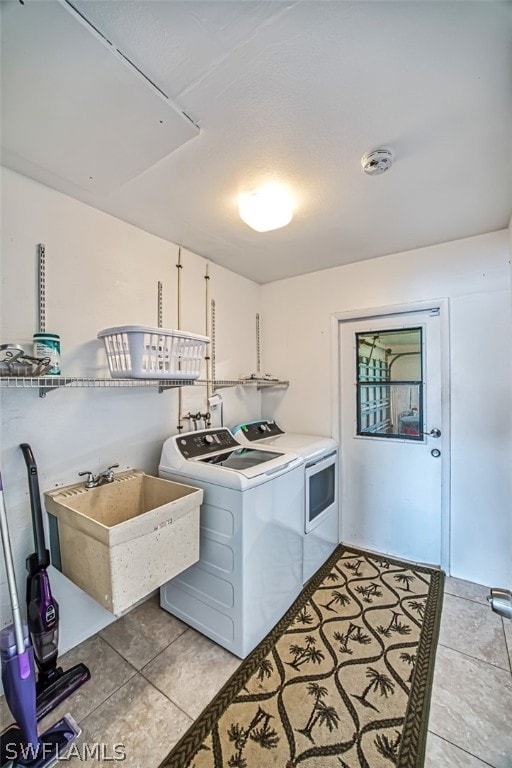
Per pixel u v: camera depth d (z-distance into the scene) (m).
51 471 1.60
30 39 0.87
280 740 1.21
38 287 1.55
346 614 1.88
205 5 0.80
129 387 1.94
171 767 1.14
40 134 1.22
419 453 2.40
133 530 1.29
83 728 1.27
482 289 2.13
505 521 2.08
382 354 2.55
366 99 1.08
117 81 0.99
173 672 1.51
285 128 1.21
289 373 2.98
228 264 2.64
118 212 1.82
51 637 1.39
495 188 1.62
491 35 0.88
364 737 1.22
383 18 0.83
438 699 1.36
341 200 1.72
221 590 1.66
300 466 2.07
